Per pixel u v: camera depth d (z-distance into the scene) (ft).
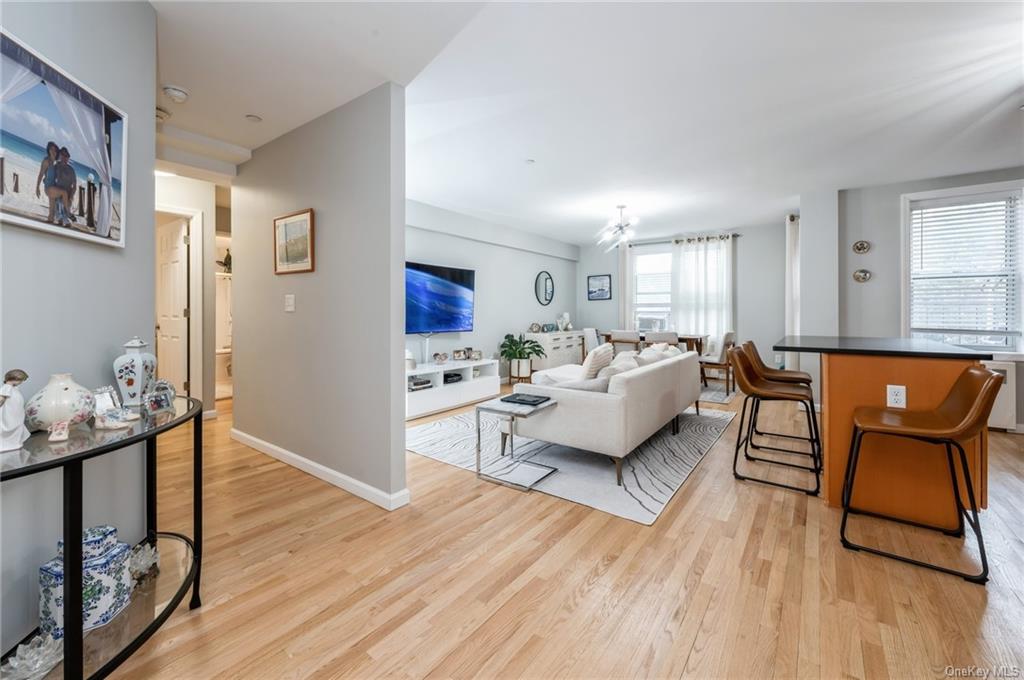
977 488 6.96
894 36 6.95
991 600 5.32
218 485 9.05
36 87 3.98
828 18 6.51
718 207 18.29
